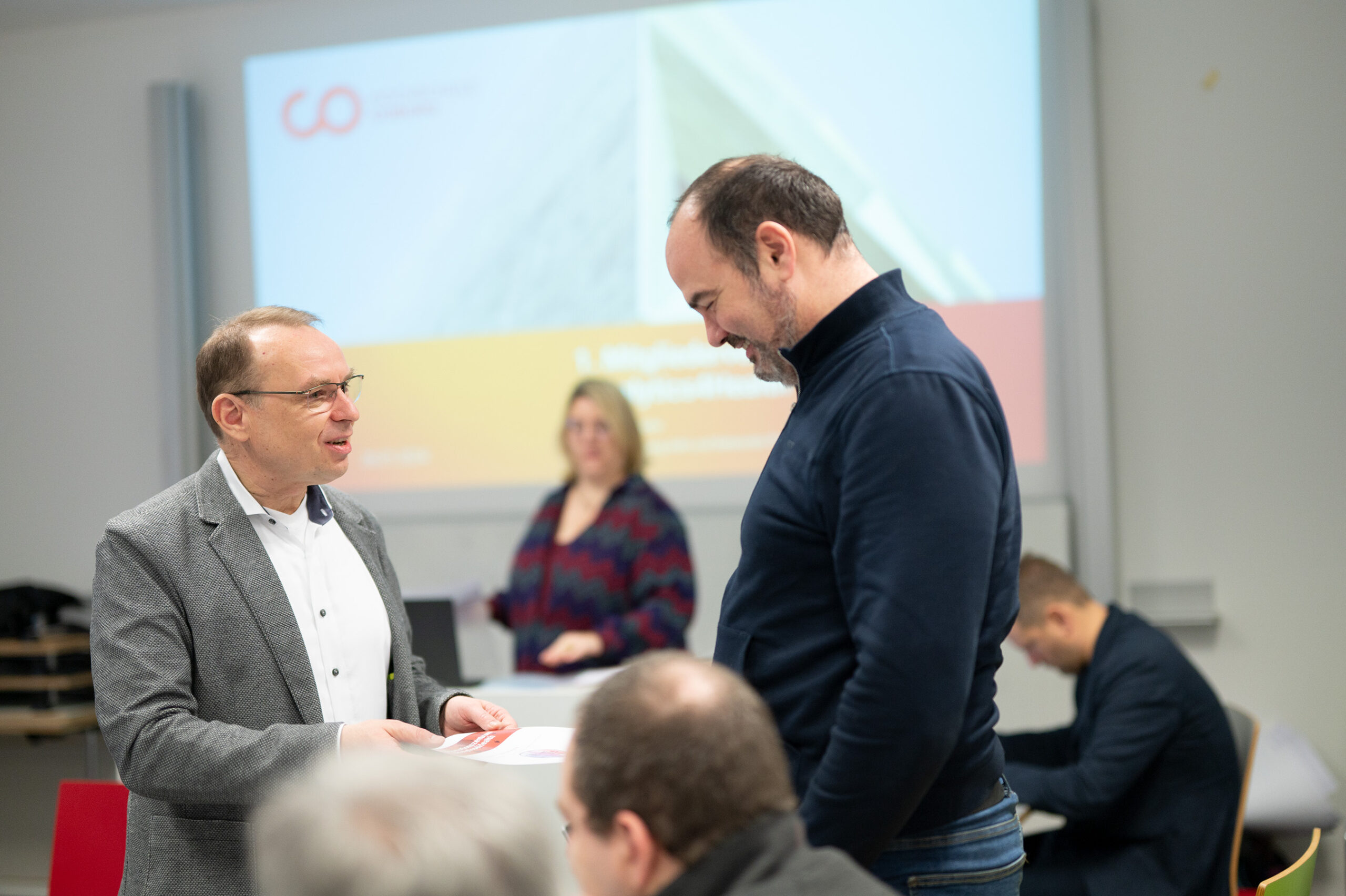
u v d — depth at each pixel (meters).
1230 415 3.46
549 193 3.88
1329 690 3.39
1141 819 2.34
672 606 3.05
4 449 4.28
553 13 3.88
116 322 4.20
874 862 1.22
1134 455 3.51
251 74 4.08
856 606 1.17
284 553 1.53
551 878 0.74
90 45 4.23
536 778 1.68
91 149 4.23
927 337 1.25
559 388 3.87
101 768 4.02
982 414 1.22
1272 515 3.43
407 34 3.99
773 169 1.30
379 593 1.61
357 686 1.55
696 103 3.77
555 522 3.26
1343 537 3.38
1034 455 3.54
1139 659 2.39
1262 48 3.43
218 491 1.49
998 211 3.55
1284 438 3.42
